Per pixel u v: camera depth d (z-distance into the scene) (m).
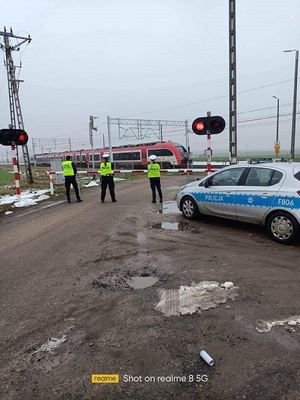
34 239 6.88
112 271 4.82
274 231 5.96
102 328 3.26
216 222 7.87
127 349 2.89
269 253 5.38
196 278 4.41
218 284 4.15
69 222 8.53
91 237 6.86
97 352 2.87
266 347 2.84
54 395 2.39
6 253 5.94
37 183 24.16
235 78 11.69
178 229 7.30
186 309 3.55
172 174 32.88
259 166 6.52
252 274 4.48
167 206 10.54
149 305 3.69
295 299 3.71
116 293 4.05
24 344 3.04
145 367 2.65
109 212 9.81
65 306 3.76
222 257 5.25
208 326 3.20
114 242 6.40
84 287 4.28
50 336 3.15
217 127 10.30
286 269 4.64
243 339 2.96
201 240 6.33
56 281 4.52
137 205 11.01
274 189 5.99
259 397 2.29
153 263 5.08
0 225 8.62
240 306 3.58
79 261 5.33
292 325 3.17
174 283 4.27
